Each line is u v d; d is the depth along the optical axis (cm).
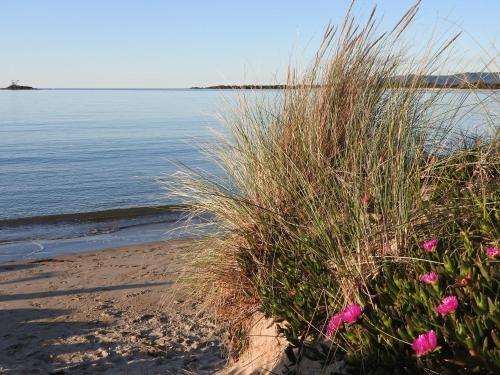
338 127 409
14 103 16700
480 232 294
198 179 474
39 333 560
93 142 4197
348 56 439
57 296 717
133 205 1695
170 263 883
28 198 1892
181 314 586
